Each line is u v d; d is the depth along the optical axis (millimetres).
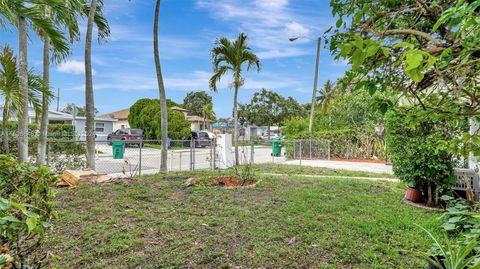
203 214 4539
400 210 4910
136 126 28453
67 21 6230
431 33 1478
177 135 25625
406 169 5496
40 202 1962
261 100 38125
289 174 9266
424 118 1769
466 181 5199
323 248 3375
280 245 3453
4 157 1945
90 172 6906
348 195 6008
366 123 15594
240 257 3133
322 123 18281
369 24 1605
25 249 1934
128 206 4906
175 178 7547
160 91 8812
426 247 3355
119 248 3287
